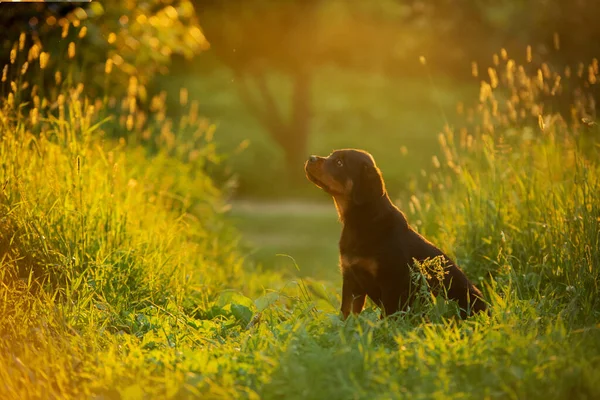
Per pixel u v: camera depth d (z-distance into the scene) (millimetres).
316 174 7145
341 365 4930
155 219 9023
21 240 6992
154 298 7211
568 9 14219
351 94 41750
